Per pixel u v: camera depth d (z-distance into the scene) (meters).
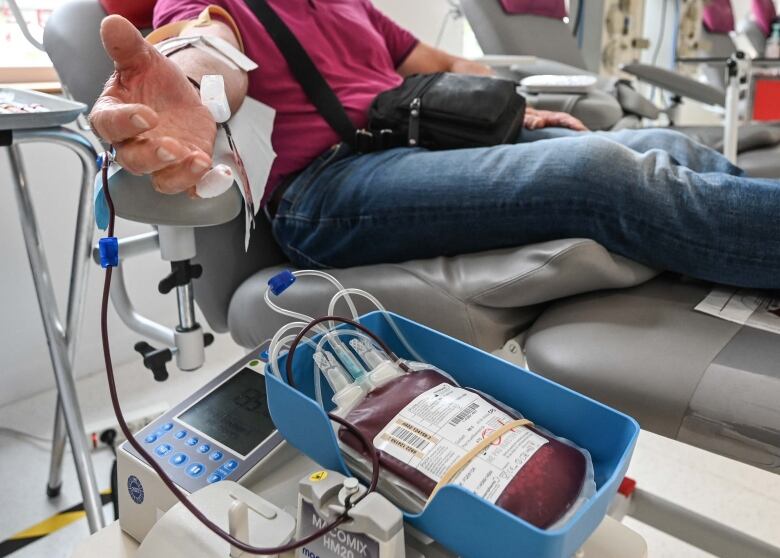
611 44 3.53
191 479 0.59
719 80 2.86
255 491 0.60
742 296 0.79
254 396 0.68
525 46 2.37
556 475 0.46
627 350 0.69
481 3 2.34
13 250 1.56
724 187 0.75
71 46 1.01
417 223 0.89
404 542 0.48
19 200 1.03
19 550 1.15
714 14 3.62
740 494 1.30
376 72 1.32
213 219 0.68
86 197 1.02
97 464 1.37
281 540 0.50
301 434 0.52
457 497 0.41
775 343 0.68
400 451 0.49
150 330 1.04
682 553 1.14
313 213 0.98
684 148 1.01
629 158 0.79
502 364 0.57
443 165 0.90
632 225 0.77
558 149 0.82
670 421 0.64
